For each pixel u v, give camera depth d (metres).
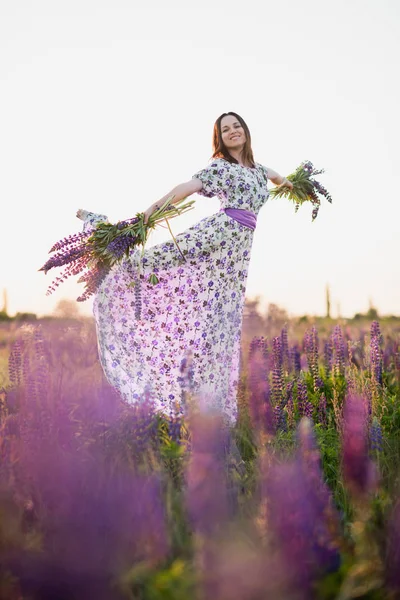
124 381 5.13
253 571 2.21
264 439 4.24
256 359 4.96
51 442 3.26
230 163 5.42
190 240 5.23
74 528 2.59
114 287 5.25
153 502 2.73
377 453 3.59
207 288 5.28
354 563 2.40
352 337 8.28
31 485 2.95
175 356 5.22
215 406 4.90
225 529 2.55
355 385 5.39
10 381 5.10
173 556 2.56
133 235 5.00
